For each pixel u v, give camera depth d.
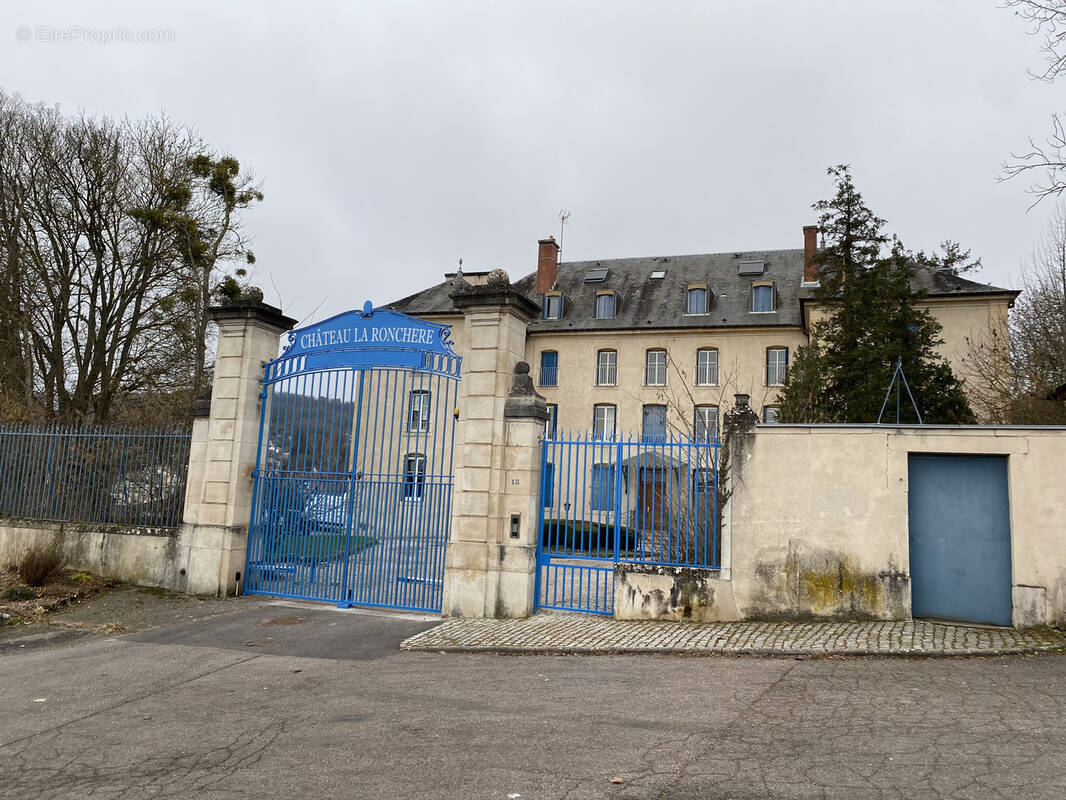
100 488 11.88
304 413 10.77
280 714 5.74
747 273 34.16
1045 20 9.20
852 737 4.79
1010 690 5.86
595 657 7.48
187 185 21.06
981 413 19.19
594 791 4.00
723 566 8.83
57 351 19.75
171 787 4.30
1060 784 3.96
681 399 30.97
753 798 3.85
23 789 4.36
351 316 10.55
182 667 7.39
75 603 10.33
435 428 9.89
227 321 11.20
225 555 10.66
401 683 6.60
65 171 19.75
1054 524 7.98
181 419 18.78
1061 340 16.83
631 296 34.66
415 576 9.81
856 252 20.58
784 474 8.78
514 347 9.76
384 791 4.10
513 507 9.37
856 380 18.39
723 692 5.97
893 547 8.38
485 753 4.66
